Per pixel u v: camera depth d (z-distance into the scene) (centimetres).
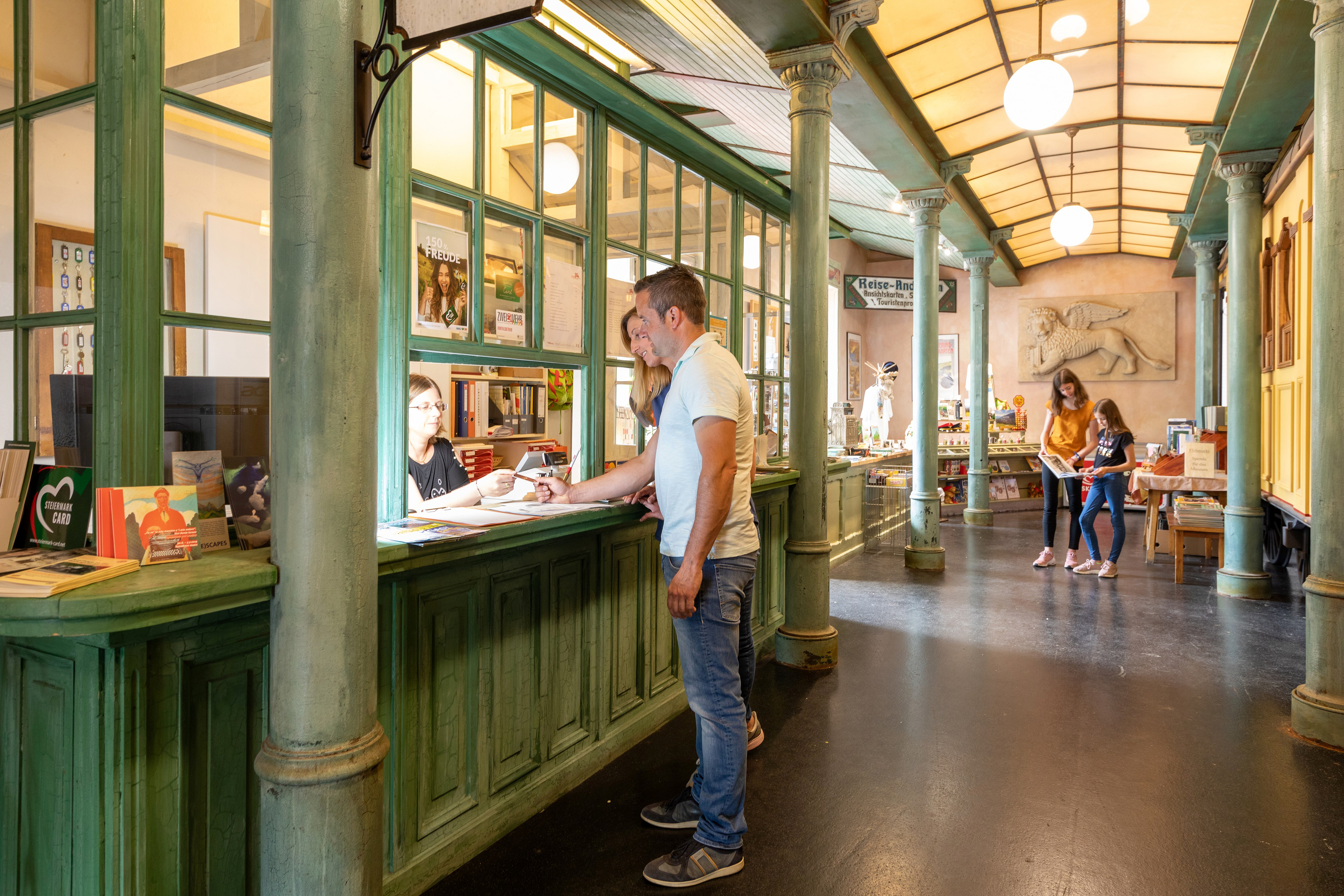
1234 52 539
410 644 225
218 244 212
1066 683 413
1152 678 421
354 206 159
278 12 157
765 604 471
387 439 240
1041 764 317
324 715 159
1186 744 337
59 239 183
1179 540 661
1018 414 1220
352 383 160
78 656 159
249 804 184
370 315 164
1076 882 236
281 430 158
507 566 263
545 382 487
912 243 1113
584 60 306
